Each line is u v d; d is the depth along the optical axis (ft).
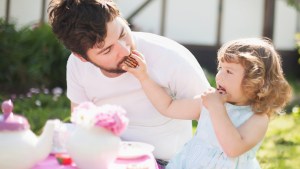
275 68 6.47
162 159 7.20
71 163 5.47
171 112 6.78
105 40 5.98
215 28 30.71
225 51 6.40
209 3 30.53
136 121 7.10
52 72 21.24
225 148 6.02
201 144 6.54
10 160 4.76
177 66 6.93
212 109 6.13
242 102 6.46
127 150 6.04
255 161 6.55
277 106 6.49
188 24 30.42
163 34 30.09
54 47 21.34
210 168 6.35
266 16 30.68
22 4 26.20
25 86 20.52
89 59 6.32
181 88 6.97
